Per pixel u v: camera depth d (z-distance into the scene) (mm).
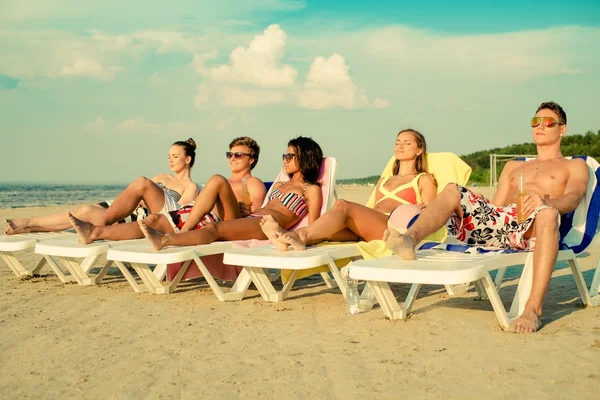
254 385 2834
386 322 4051
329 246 4867
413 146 5730
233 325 4055
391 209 5598
